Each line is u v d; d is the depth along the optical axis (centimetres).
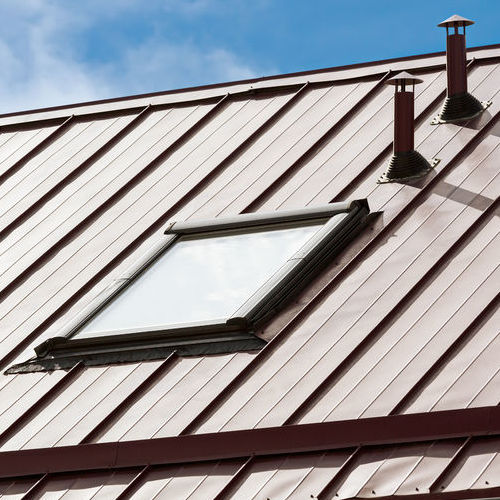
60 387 1680
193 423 1509
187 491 1410
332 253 1800
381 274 1711
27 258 2092
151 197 2180
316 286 1736
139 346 1703
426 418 1357
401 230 1817
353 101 2309
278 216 1927
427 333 1540
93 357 1722
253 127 2330
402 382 1455
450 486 1270
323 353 1569
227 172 2186
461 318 1548
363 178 2016
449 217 1814
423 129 2116
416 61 2389
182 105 2533
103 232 2106
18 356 1800
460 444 1327
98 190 2272
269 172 2138
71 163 2419
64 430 1579
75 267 2014
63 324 1838
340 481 1339
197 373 1611
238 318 1652
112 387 1639
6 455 1543
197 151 2309
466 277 1639
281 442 1416
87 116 2620
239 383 1566
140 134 2456
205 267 1845
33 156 2508
